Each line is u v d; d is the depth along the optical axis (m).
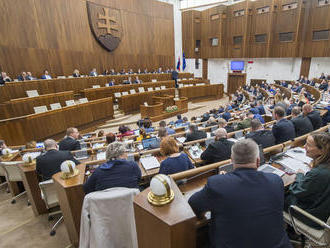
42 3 9.54
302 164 2.36
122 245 1.87
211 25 16.14
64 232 2.63
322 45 12.45
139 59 14.07
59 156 2.66
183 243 1.27
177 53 17.98
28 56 9.28
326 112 5.46
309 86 11.02
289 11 13.00
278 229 1.10
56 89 8.53
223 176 1.19
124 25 12.90
